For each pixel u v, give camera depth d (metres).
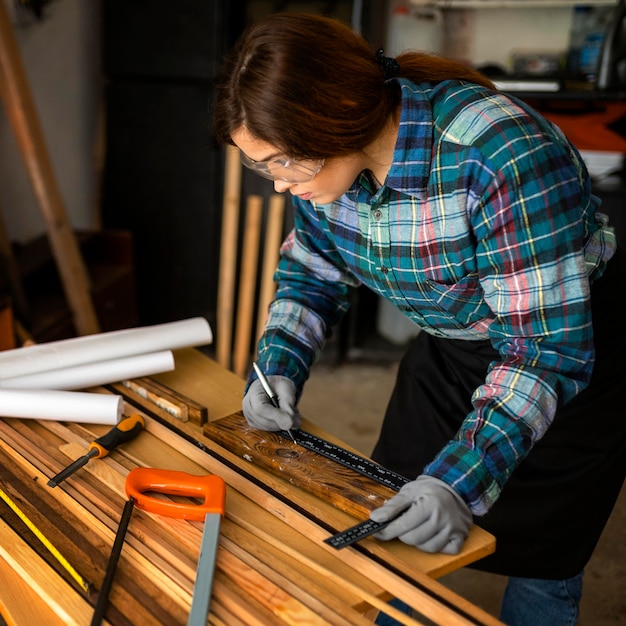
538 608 1.58
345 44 1.01
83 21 3.46
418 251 1.19
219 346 3.45
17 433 1.30
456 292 1.22
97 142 3.66
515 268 1.06
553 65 3.42
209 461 1.22
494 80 3.25
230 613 0.92
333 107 0.98
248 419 1.31
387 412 1.67
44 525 1.07
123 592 0.95
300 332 1.43
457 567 1.04
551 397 1.08
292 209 3.34
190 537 1.04
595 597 2.16
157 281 3.52
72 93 3.45
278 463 1.21
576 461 1.42
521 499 1.44
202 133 3.29
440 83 1.15
